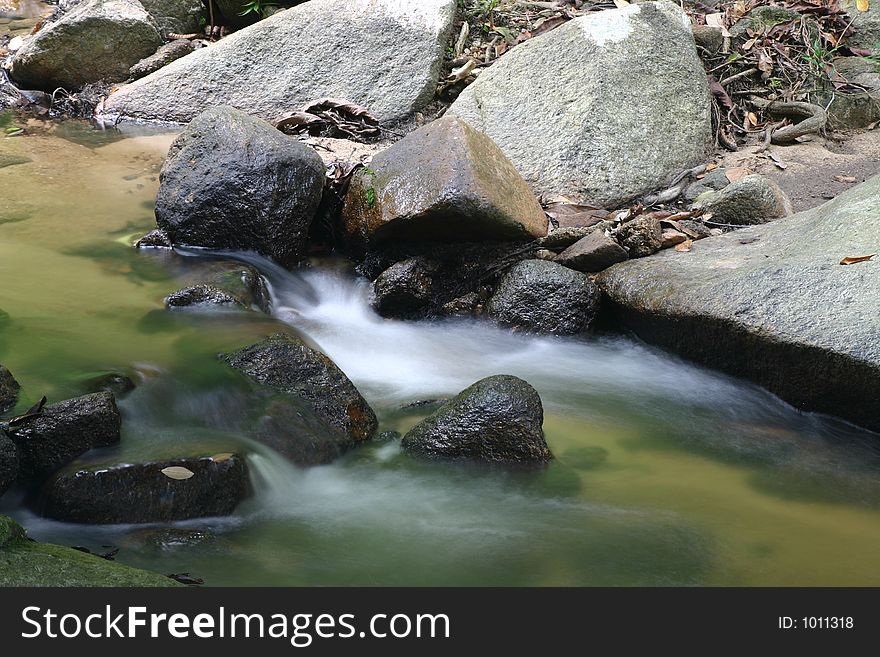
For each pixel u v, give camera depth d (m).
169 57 6.67
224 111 5.22
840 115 6.14
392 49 6.33
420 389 4.63
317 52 6.40
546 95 5.82
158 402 4.23
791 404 4.51
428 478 4.17
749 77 6.30
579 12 6.64
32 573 3.59
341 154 5.76
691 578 3.83
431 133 5.09
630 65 5.83
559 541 3.95
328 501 4.07
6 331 4.50
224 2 6.90
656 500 4.13
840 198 5.04
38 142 6.12
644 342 4.88
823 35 6.43
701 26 6.36
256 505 4.02
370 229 5.04
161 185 5.18
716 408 4.61
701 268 4.87
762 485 4.22
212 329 4.57
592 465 4.28
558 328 4.93
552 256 5.14
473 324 5.01
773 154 5.86
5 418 3.99
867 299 4.44
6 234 5.23
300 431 4.20
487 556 3.88
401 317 5.05
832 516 4.09
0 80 6.69
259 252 5.11
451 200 4.88
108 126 6.37
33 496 3.94
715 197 5.38
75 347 4.43
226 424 4.21
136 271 5.00
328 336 4.88
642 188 5.59
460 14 6.67
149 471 3.91
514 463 4.21
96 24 6.57
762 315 4.52
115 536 3.86
